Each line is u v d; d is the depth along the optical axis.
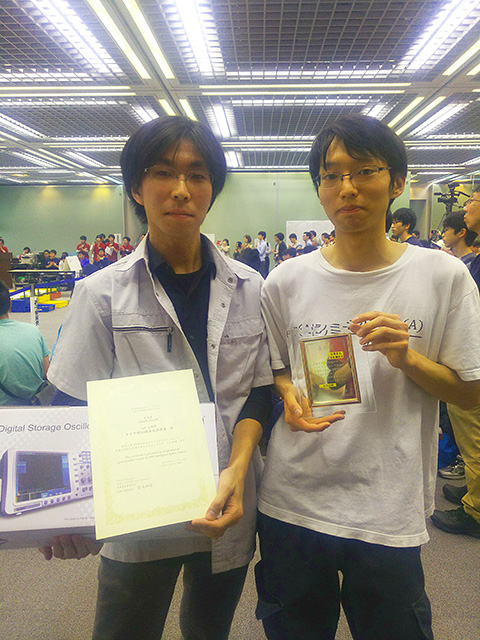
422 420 0.91
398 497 0.85
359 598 0.87
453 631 1.55
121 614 0.93
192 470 0.72
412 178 14.38
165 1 3.94
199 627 1.03
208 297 0.97
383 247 0.94
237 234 12.71
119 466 0.71
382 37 4.60
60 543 0.74
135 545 0.90
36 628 1.58
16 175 14.19
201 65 5.39
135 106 6.98
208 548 0.93
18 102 6.82
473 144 9.57
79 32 4.52
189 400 0.77
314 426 0.86
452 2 3.95
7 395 2.01
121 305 0.88
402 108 7.04
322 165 0.91
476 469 2.07
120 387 0.77
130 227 15.84
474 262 2.18
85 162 11.95
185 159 0.83
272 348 1.00
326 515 0.89
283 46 4.83
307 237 10.93
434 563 1.92
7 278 10.12
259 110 7.17
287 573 0.92
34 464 0.72
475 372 0.83
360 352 0.90
